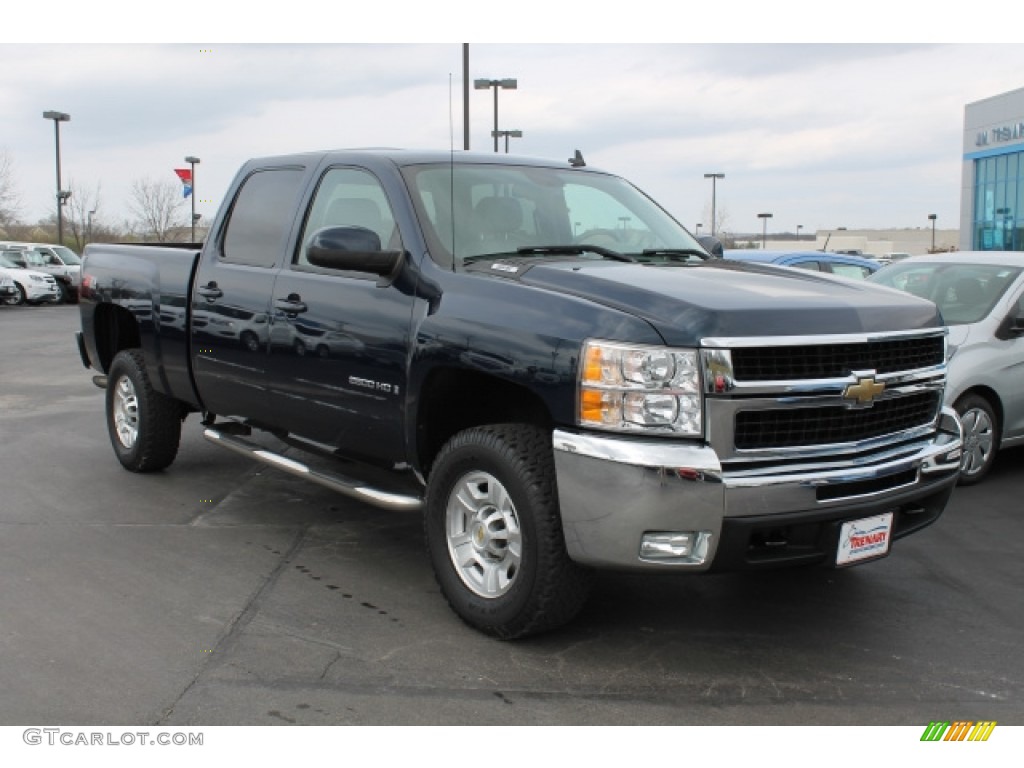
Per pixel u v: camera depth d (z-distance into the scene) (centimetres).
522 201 503
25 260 3069
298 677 379
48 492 650
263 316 532
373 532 573
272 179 569
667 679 384
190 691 366
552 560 387
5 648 401
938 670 398
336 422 493
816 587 494
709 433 360
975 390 703
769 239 8894
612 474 360
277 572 501
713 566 365
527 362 389
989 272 753
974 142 4569
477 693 369
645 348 361
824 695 373
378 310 461
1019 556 549
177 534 563
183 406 680
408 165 491
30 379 1253
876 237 11612
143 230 4644
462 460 418
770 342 365
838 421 386
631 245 511
